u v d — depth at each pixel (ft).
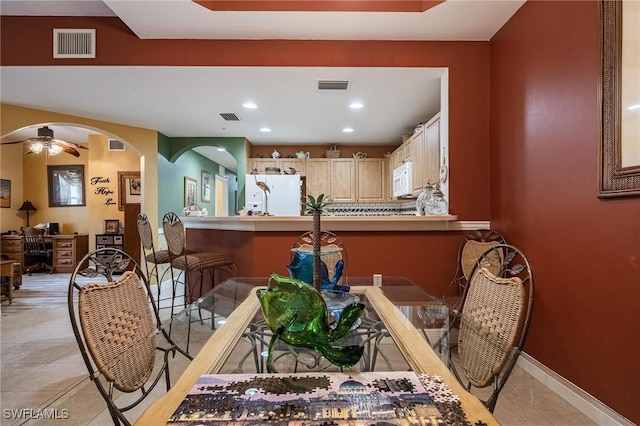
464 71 9.81
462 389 2.90
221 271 11.59
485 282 4.81
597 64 5.79
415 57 9.84
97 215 21.47
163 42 9.69
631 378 5.20
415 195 14.89
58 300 14.48
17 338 9.87
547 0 7.14
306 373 3.23
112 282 4.40
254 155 20.97
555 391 6.77
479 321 4.71
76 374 7.54
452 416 2.43
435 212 9.92
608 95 5.52
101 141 21.52
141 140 16.81
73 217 23.70
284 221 9.77
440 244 9.86
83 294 3.84
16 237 21.06
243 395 2.74
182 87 11.30
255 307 5.80
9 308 13.23
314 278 4.85
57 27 9.62
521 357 7.83
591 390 5.96
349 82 10.91
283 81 10.83
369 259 9.83
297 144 20.76
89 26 9.66
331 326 4.21
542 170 7.30
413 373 3.21
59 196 23.71
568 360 6.51
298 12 8.42
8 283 13.75
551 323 6.99
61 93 11.76
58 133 21.22
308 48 9.79
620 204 5.39
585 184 6.08
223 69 9.90
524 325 4.08
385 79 10.67
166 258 11.90
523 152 8.03
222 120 15.43
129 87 11.28
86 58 9.64
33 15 9.58
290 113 14.39
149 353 4.54
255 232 9.91
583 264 6.15
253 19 8.70
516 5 8.07
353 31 9.32
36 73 9.98
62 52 9.62
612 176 5.46
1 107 12.68
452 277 9.80
